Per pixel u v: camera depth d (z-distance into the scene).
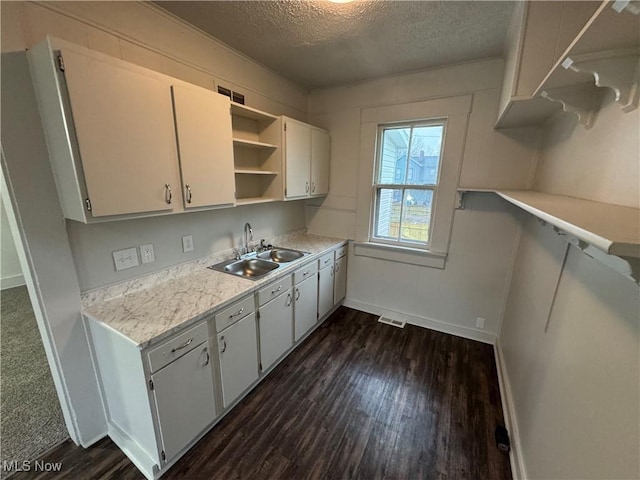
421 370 2.32
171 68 1.76
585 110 1.13
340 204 3.21
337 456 1.59
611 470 0.73
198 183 1.70
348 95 2.91
